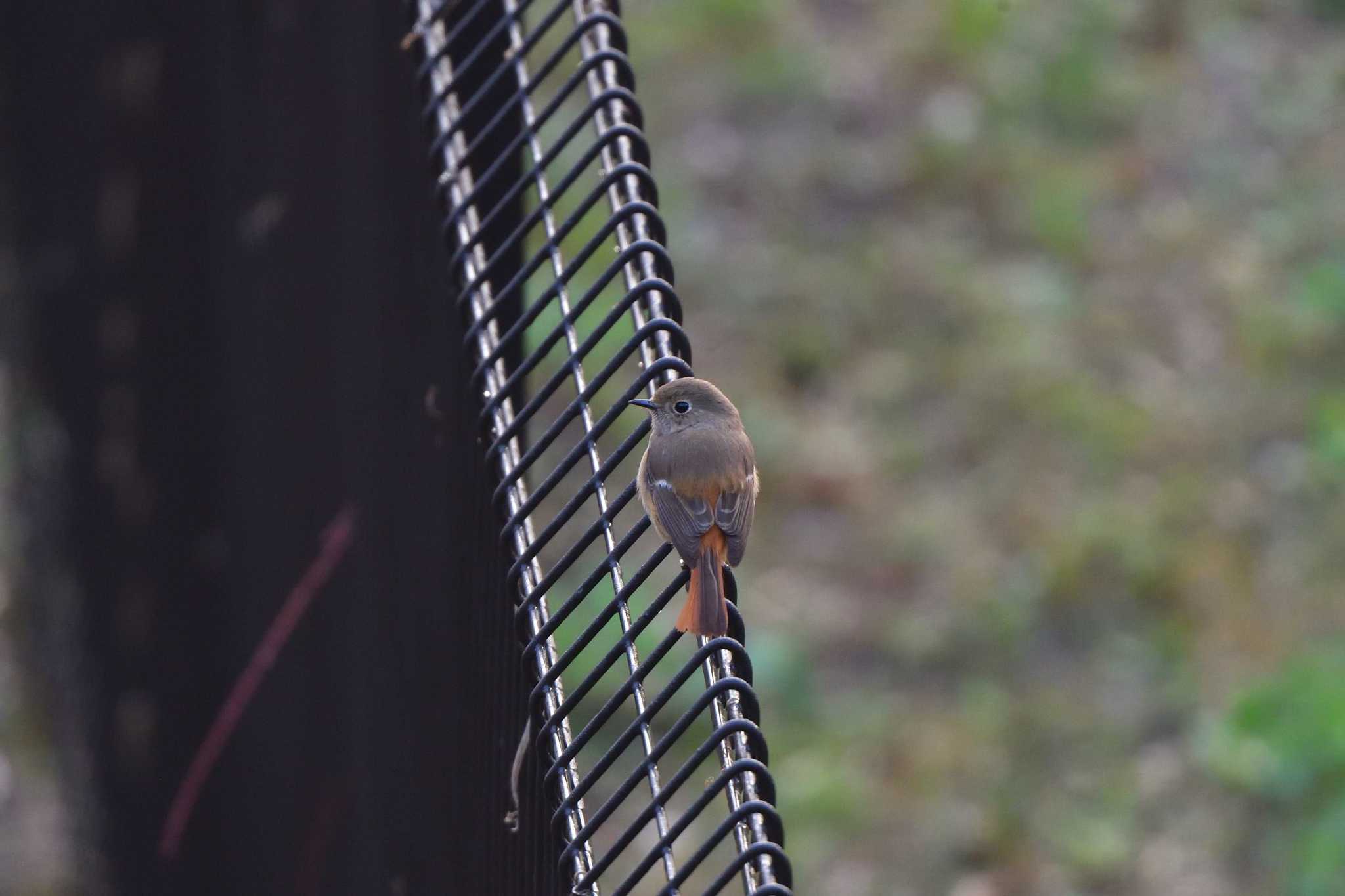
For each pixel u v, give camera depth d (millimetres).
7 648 11961
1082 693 14133
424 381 6453
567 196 16922
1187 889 12461
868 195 18984
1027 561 15219
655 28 21016
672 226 18484
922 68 20484
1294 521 15469
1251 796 13062
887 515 15734
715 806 12805
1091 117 20125
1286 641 14328
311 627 7629
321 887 7805
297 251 7605
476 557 5633
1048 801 13281
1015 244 18422
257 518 8328
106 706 10445
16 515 11477
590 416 5129
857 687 14320
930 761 13555
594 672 4645
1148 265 18234
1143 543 15195
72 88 8961
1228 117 20203
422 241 6496
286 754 8016
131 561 9750
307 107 7359
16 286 10094
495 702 5363
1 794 12500
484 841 5586
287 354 7812
